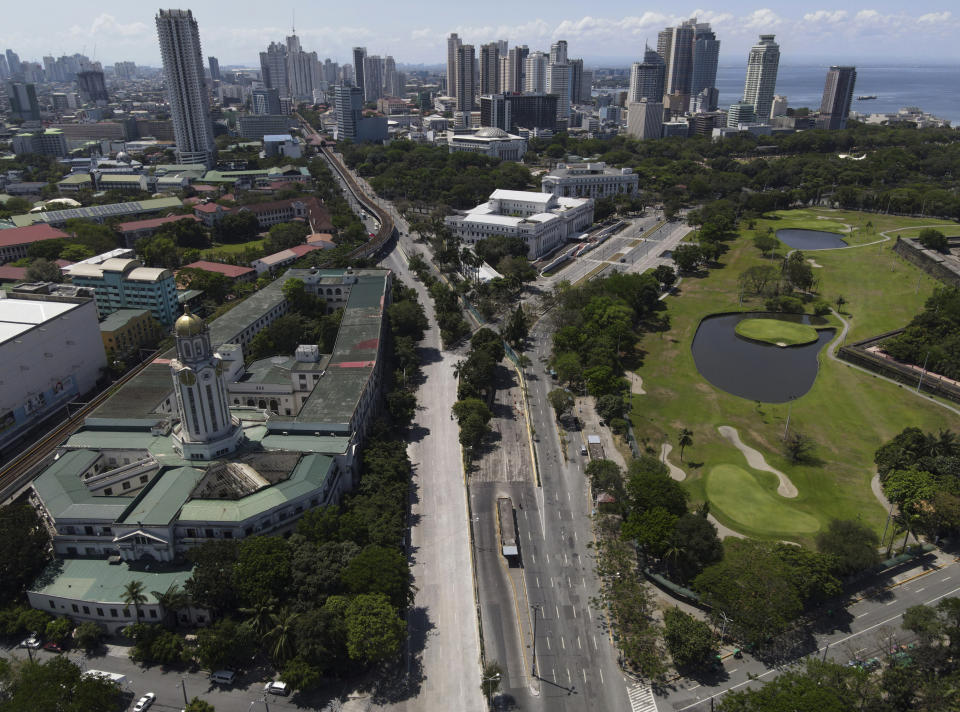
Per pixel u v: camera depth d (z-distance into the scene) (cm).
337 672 16038
